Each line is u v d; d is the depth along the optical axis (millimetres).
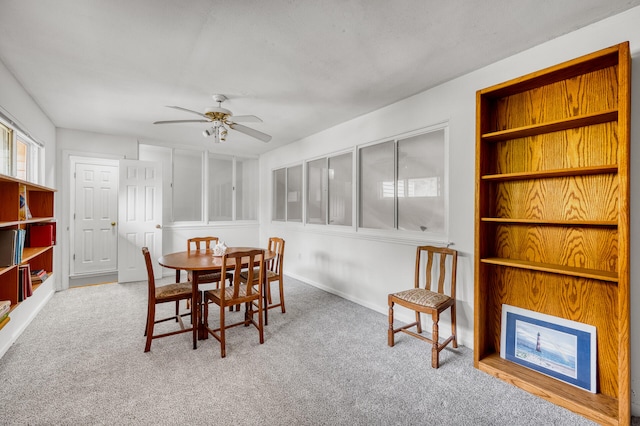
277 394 1913
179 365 2248
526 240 2188
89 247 5012
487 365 2156
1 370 2148
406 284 3119
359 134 3701
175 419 1680
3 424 1620
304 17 1782
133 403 1810
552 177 2053
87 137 4465
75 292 4117
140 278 4785
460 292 2615
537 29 1919
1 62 2330
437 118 2785
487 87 2277
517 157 2229
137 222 4777
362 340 2689
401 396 1900
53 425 1622
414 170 3129
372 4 1665
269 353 2445
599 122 1838
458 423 1667
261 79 2633
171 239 5262
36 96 3039
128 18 1782
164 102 3193
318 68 2432
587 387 1853
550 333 2039
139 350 2473
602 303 1854
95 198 5051
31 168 3463
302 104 3264
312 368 2221
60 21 1810
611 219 1813
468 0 1637
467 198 2553
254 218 6324
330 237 4199
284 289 4348
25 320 2875
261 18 1790
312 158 4598
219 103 3092
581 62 1747
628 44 1562
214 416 1708
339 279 4031
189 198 5785
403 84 2750
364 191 3727
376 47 2123
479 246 2217
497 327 2348
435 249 2604
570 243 1978
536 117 2129
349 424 1658
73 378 2061
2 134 2750
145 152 5414
